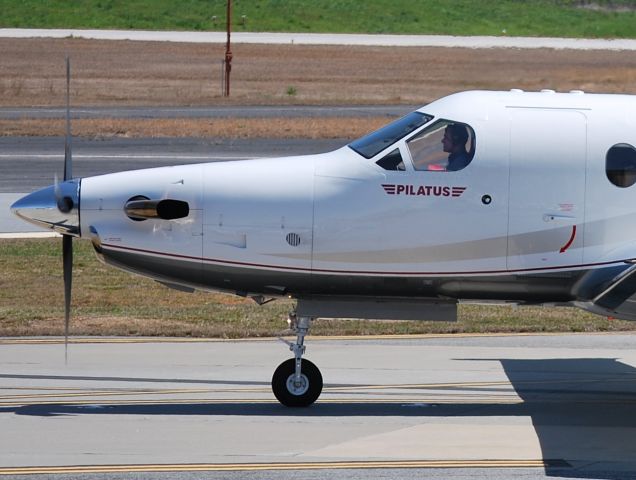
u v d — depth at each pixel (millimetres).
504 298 37844
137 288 62875
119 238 36781
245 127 133250
